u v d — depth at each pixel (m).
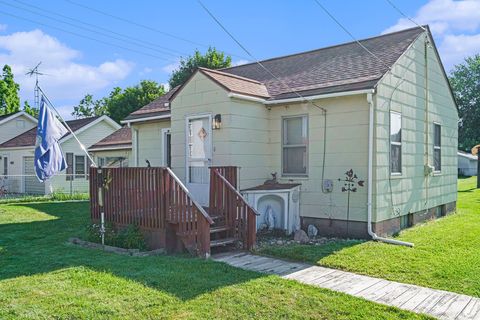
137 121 13.00
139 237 7.85
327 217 9.31
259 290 5.16
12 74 38.34
